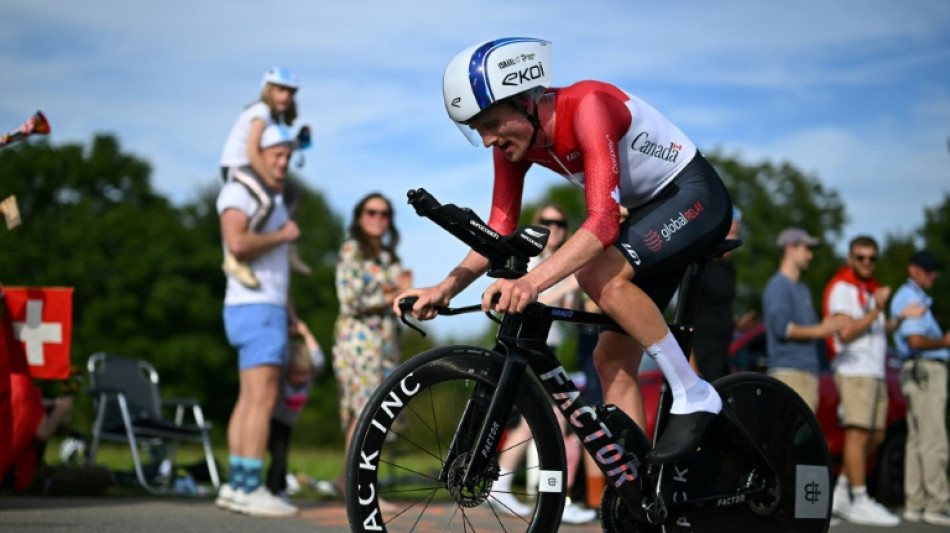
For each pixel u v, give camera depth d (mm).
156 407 7703
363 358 5969
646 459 3244
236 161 5953
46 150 45188
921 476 6777
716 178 3373
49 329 5082
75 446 7809
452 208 2893
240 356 5609
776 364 6410
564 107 3086
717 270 5973
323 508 5965
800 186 41469
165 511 5355
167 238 43750
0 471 4867
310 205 54562
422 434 3211
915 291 6902
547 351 3117
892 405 7793
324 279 46156
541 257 6055
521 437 5133
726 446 3457
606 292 3113
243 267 5559
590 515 5914
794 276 6496
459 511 3410
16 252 42188
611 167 3002
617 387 3525
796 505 3598
